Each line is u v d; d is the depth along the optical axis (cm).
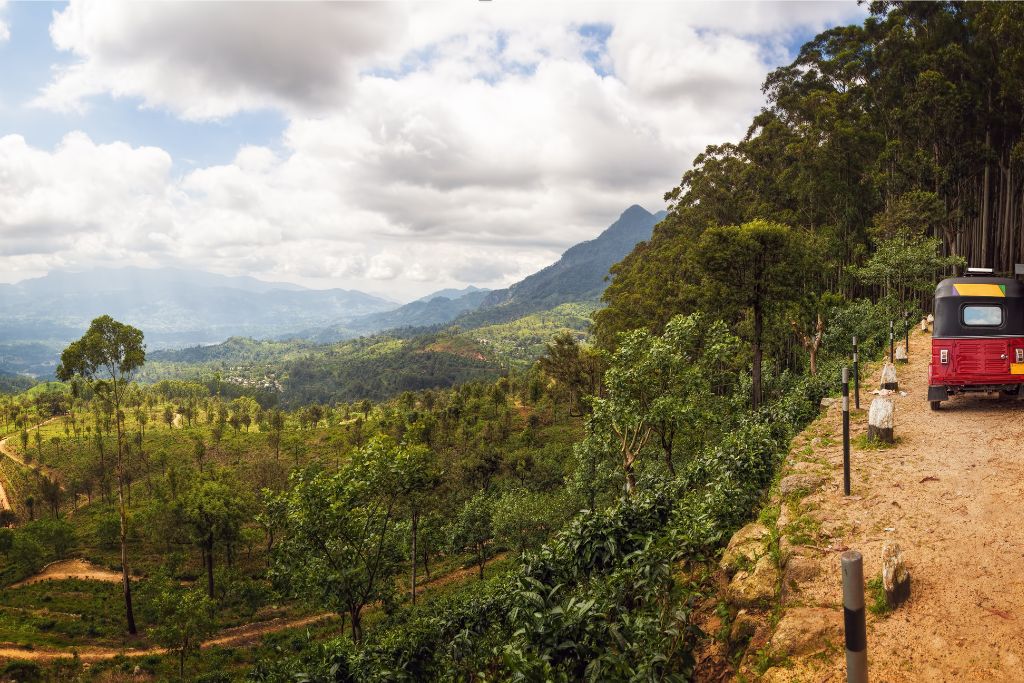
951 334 1345
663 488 1222
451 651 1097
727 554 804
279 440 12688
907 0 5959
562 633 667
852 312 3812
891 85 5834
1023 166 4728
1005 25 4038
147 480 10012
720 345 2120
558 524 3306
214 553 6034
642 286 6600
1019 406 1340
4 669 3184
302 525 1933
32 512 9275
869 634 546
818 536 752
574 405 8800
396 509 2284
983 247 4841
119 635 4034
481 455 6166
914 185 5019
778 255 2945
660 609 677
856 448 1134
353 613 2070
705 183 7200
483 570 4253
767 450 1225
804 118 7356
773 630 614
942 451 1041
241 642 3953
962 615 542
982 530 698
